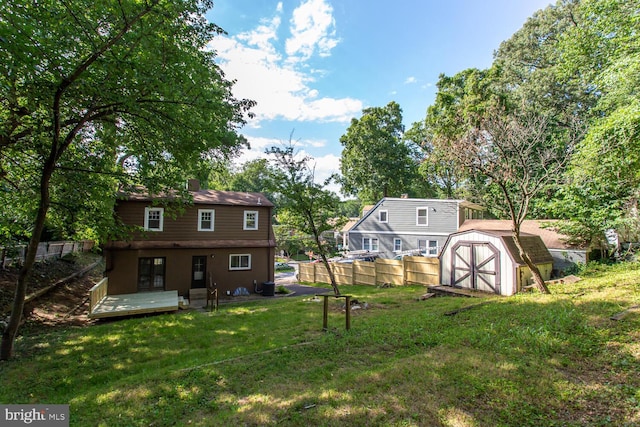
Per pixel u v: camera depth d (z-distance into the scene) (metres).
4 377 5.57
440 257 13.76
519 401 3.52
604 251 14.62
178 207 11.01
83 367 6.00
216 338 7.55
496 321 6.61
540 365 4.38
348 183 39.56
